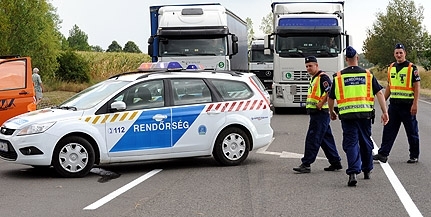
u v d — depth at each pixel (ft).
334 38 71.05
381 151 36.45
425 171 33.65
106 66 204.74
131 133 33.86
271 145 45.73
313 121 33.35
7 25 110.63
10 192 29.27
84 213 24.61
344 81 30.01
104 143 33.37
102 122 33.37
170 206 25.70
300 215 23.89
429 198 26.89
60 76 173.68
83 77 178.91
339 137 51.62
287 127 59.77
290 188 29.40
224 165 36.29
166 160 39.32
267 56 116.98
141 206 25.76
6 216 24.30
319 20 71.00
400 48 35.78
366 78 30.09
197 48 66.13
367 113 29.81
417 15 190.49
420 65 189.67
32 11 117.80
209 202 26.40
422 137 50.75
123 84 34.60
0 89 46.42
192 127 35.14
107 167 36.73
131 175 33.78
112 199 27.27
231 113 36.14
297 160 38.45
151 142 34.30
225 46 66.33
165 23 66.49
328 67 70.90
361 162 30.55
